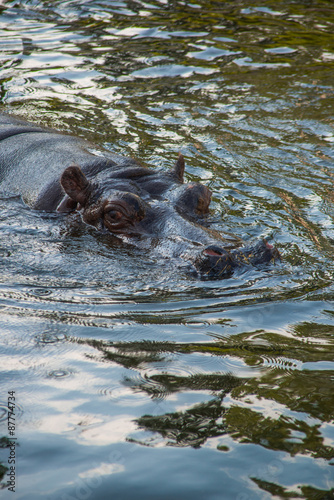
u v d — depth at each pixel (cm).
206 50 6100
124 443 1269
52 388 1472
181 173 3027
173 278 2209
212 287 2133
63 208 2894
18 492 1128
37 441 1271
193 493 1132
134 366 1588
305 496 1126
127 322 1869
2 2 7856
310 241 2598
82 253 2464
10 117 4047
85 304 2009
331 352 1681
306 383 1508
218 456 1230
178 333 1794
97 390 1466
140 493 1131
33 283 2184
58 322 1862
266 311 1955
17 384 1488
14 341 1723
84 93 5053
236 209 2983
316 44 6344
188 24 6962
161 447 1257
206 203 2797
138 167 2902
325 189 3291
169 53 6012
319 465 1204
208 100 4869
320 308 1983
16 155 3319
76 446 1257
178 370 1570
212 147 3953
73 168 2764
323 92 5044
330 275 2250
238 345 1720
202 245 2339
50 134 3603
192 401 1423
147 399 1429
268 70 5588
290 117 4519
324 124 4375
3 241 2570
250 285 2142
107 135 4128
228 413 1375
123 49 6144
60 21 7119
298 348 1708
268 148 3944
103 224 2678
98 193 2747
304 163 3694
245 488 1146
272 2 7912
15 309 1958
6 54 6034
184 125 4353
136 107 4728
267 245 2342
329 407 1401
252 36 6575
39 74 5516
